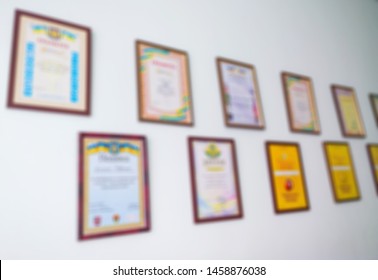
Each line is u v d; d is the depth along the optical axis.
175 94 1.04
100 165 0.83
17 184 0.72
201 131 1.06
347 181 1.44
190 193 0.97
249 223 1.06
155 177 0.92
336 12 1.85
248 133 1.19
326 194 1.34
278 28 1.48
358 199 1.45
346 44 1.81
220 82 1.17
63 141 0.80
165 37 1.09
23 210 0.71
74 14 0.92
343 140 1.54
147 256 0.84
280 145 1.25
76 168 0.80
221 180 1.04
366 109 1.75
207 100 1.12
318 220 1.27
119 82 0.94
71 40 0.89
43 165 0.76
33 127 0.77
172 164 0.96
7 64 0.78
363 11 2.04
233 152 1.10
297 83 1.45
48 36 0.86
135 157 0.89
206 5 1.25
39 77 0.81
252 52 1.34
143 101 0.96
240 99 1.21
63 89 0.84
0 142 0.72
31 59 0.81
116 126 0.89
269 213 1.12
